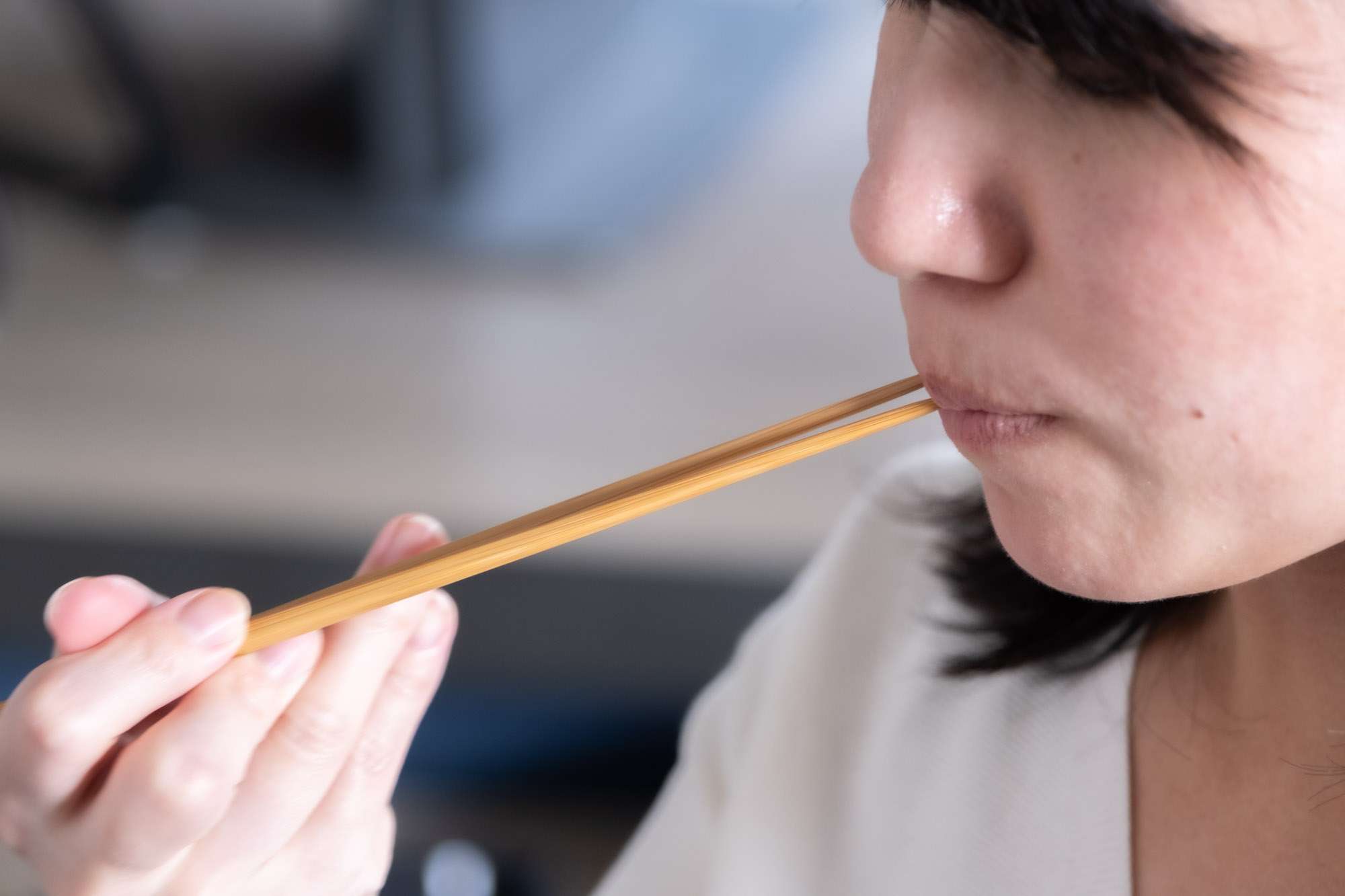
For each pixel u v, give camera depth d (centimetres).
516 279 258
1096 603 63
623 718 164
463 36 240
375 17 235
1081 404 50
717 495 198
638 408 216
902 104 50
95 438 197
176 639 54
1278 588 57
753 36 313
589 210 263
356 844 61
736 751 74
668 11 307
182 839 55
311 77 248
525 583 177
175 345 225
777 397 221
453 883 144
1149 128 48
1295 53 47
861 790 68
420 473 196
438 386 220
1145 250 48
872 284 260
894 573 71
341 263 257
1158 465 50
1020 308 50
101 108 261
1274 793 57
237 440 200
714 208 283
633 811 172
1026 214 49
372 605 55
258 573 171
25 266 244
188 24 240
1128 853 60
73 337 225
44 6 238
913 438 211
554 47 267
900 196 50
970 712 65
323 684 57
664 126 286
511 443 205
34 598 163
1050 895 62
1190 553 51
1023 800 63
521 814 170
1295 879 56
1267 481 49
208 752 55
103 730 54
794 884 69
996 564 66
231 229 258
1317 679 56
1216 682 59
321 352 227
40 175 248
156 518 180
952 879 64
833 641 71
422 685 60
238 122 251
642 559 182
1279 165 47
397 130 250
